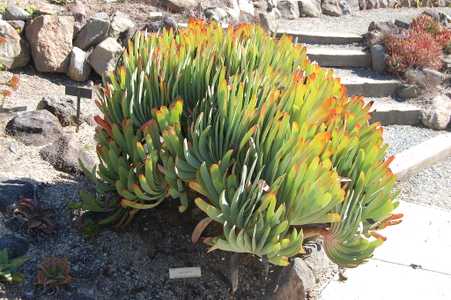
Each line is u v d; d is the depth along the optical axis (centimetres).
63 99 502
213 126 329
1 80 548
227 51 374
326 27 859
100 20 601
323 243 349
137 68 355
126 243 364
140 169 336
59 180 411
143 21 660
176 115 328
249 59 375
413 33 787
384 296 382
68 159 425
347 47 785
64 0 658
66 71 584
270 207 303
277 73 367
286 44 396
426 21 841
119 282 342
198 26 406
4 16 586
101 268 347
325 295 373
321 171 304
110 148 346
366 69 754
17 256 343
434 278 407
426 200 521
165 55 360
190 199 364
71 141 443
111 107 362
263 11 847
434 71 729
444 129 670
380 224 363
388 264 416
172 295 343
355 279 393
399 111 668
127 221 366
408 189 541
